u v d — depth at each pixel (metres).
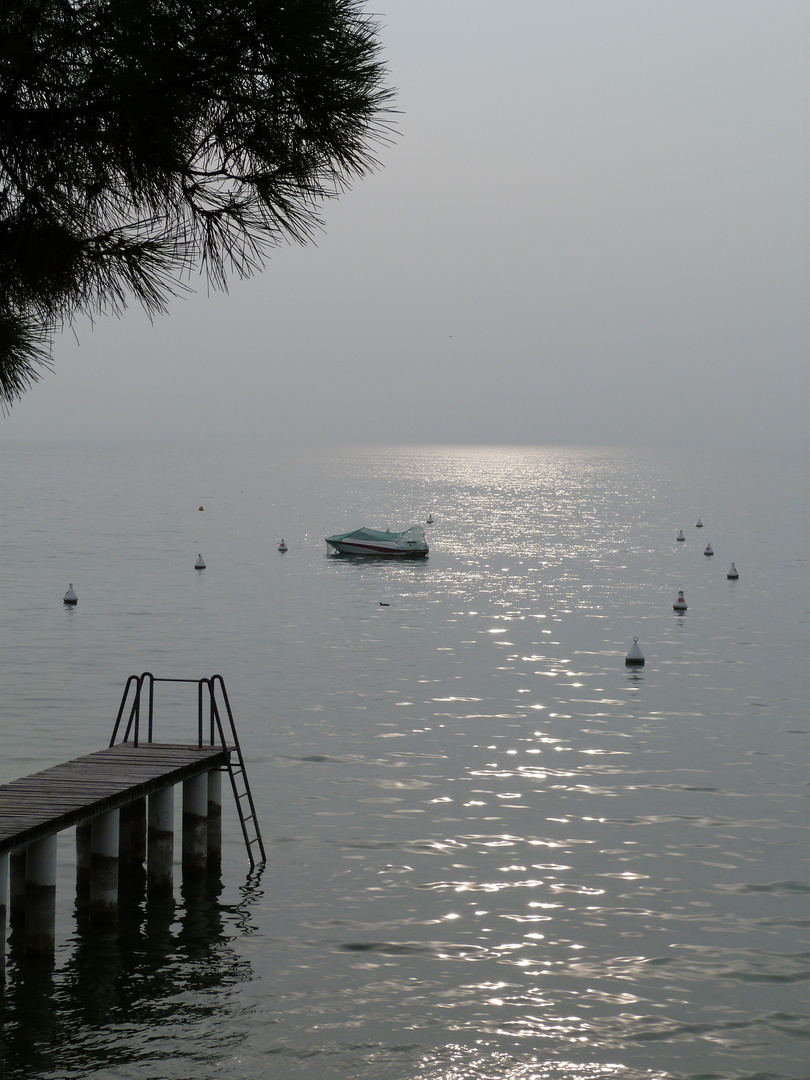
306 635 48.59
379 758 28.22
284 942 17.08
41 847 15.61
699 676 40.03
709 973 16.23
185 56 7.02
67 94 7.00
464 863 20.62
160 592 62.09
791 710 34.38
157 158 7.20
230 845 21.47
